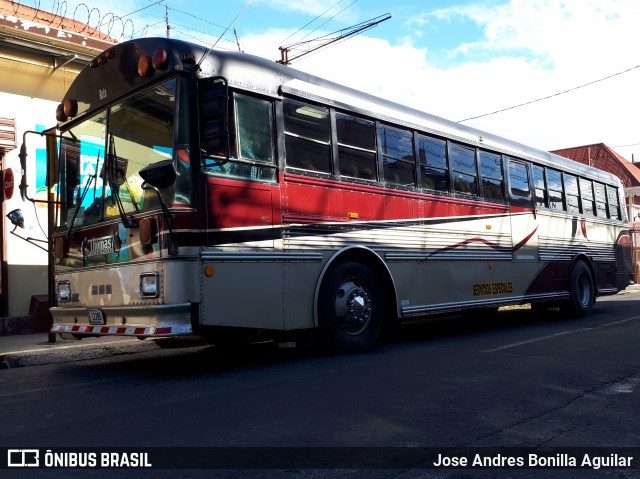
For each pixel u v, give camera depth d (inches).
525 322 464.8
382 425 170.7
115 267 248.1
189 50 240.7
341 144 299.6
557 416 179.6
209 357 308.0
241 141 252.4
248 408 189.9
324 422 173.8
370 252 305.1
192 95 237.6
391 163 328.2
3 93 438.9
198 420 177.6
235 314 241.8
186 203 229.6
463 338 361.7
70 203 279.7
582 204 522.6
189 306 226.2
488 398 200.1
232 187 245.4
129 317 239.0
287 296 263.7
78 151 279.9
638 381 224.2
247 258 248.1
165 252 227.1
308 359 283.3
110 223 252.2
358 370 251.3
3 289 430.0
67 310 272.2
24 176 284.2
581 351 294.0
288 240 265.9
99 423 177.3
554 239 471.8
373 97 324.5
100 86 269.0
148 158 241.4
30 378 259.9
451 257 363.3
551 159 484.4
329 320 285.6
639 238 1182.9
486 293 391.5
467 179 385.7
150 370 270.5
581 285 501.0
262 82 264.2
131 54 253.8
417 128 347.3
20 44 440.8
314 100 286.2
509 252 417.1
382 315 314.2
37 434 167.6
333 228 288.0
